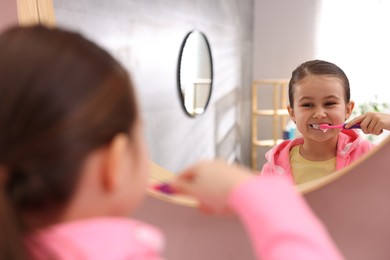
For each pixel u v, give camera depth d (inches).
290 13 122.9
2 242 8.4
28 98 8.2
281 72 125.3
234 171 10.9
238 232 18.6
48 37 8.9
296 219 9.2
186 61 76.5
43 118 8.2
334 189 17.0
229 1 105.2
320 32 120.4
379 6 114.1
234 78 112.2
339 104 32.1
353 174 16.8
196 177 11.5
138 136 10.0
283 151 33.6
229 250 18.8
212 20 93.3
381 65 114.8
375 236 17.2
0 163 8.4
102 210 9.5
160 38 65.2
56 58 8.5
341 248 17.6
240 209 10.0
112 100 8.8
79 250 8.9
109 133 8.8
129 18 53.0
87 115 8.4
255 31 126.5
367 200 16.9
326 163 31.3
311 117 31.8
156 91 63.1
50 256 8.8
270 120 123.5
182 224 18.5
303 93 32.5
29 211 8.8
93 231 9.1
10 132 8.2
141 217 18.3
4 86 8.3
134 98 9.7
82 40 9.2
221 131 101.8
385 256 17.4
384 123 26.5
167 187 17.6
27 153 8.2
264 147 122.0
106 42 45.9
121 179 9.5
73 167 8.5
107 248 9.0
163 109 66.0
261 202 9.6
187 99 77.0
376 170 16.6
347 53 117.7
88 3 40.0
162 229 18.5
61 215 9.1
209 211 11.8
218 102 99.3
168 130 67.4
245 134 124.1
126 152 9.5
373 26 115.2
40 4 20.5
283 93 123.6
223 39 101.5
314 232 9.1
